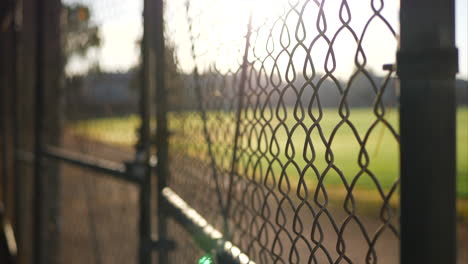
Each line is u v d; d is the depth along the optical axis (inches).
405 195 25.5
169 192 73.3
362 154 28.2
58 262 134.7
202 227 55.6
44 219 140.4
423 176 24.9
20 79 191.8
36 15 142.3
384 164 423.8
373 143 415.2
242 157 46.9
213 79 54.3
